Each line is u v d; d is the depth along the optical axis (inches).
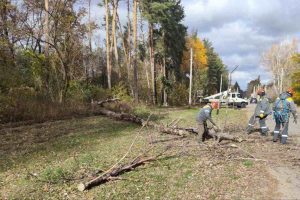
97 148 531.2
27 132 706.2
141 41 2175.2
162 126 671.8
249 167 409.7
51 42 1119.0
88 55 1508.4
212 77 3631.9
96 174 378.9
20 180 383.6
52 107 946.7
